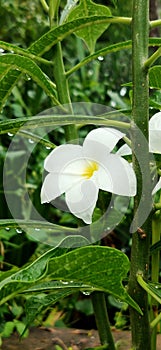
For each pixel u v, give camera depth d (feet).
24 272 1.62
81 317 4.92
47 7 2.29
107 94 6.88
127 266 1.63
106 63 7.47
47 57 2.23
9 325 3.42
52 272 1.63
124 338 2.99
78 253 1.58
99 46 7.73
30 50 2.09
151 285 1.96
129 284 1.92
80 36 2.60
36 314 2.10
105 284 1.72
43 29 7.01
